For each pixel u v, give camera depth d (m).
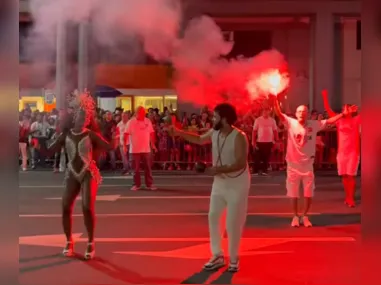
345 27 21.92
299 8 21.30
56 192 12.76
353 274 6.29
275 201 11.53
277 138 16.17
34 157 17.58
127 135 13.16
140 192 12.79
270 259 6.95
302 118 8.85
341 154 10.84
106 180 15.03
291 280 6.07
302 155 8.88
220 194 6.33
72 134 6.90
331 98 21.55
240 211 6.25
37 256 7.07
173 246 7.64
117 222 9.30
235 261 6.35
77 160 6.86
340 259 6.95
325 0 21.27
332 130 17.31
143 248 7.53
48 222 9.30
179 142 17.25
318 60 21.52
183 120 17.17
